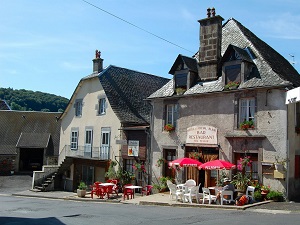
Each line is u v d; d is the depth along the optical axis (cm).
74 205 1599
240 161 1634
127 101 2600
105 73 2677
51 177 2766
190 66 1934
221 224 948
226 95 1745
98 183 2045
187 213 1209
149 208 1415
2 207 1498
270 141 1559
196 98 1878
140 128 2164
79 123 2780
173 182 1942
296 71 2183
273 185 1532
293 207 1330
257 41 2041
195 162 1658
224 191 1418
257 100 1620
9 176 3353
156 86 3017
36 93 8231
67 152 2831
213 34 1888
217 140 1755
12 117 3928
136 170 2209
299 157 1599
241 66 1689
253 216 1112
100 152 2491
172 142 1969
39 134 3759
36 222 1030
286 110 1527
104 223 995
